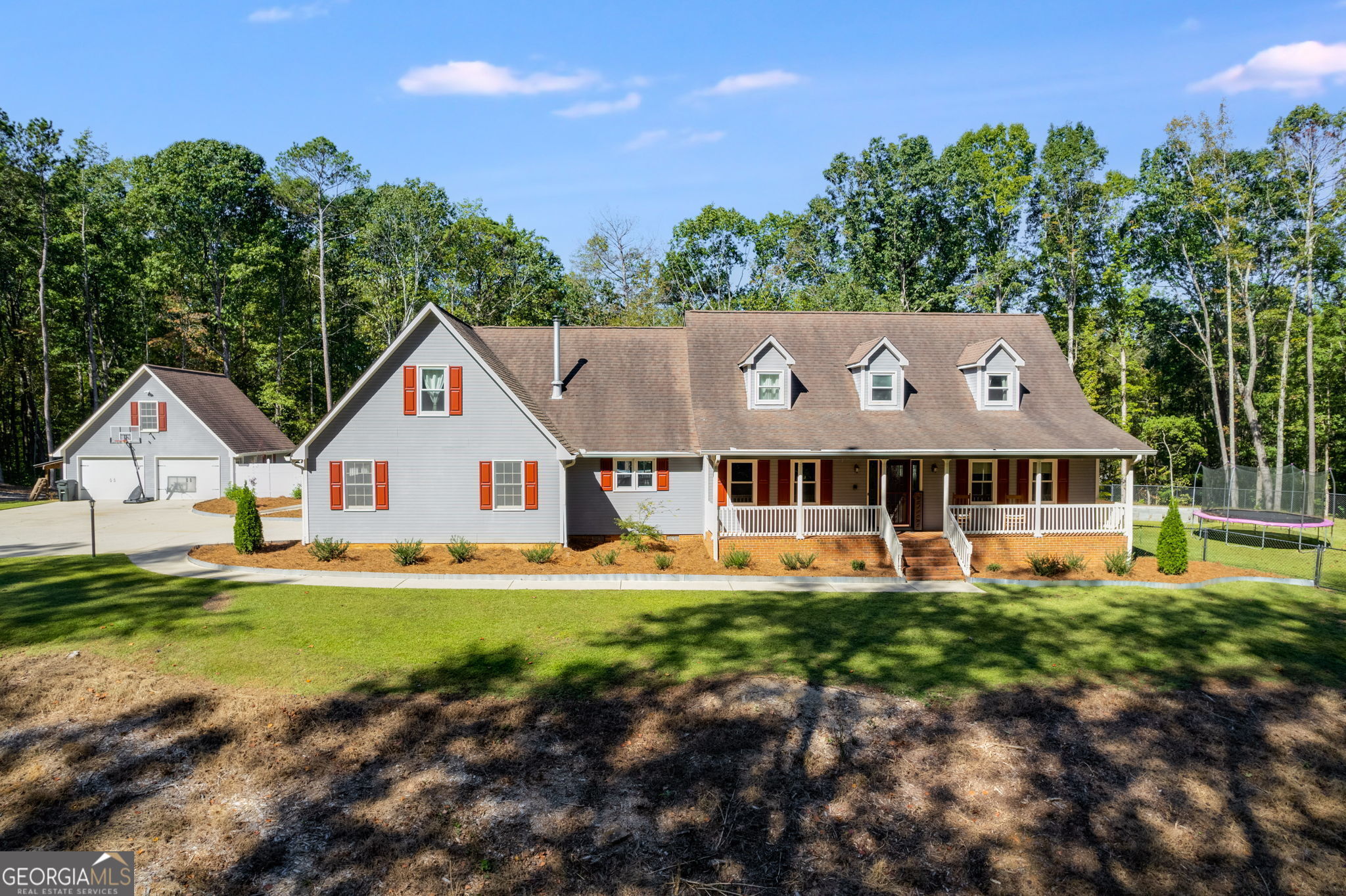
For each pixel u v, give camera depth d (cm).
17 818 845
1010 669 1288
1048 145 4031
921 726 1082
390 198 3997
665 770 958
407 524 2166
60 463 3441
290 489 3438
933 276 4434
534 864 789
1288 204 3716
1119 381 4584
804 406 2320
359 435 2148
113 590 1633
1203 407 4869
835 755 1002
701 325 2584
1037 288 4506
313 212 4300
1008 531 2122
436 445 2164
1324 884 793
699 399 2325
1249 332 3766
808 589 1839
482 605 1608
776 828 860
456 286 4372
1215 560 2394
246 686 1140
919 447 2080
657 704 1123
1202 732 1088
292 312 4747
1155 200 4103
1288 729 1102
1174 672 1294
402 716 1064
